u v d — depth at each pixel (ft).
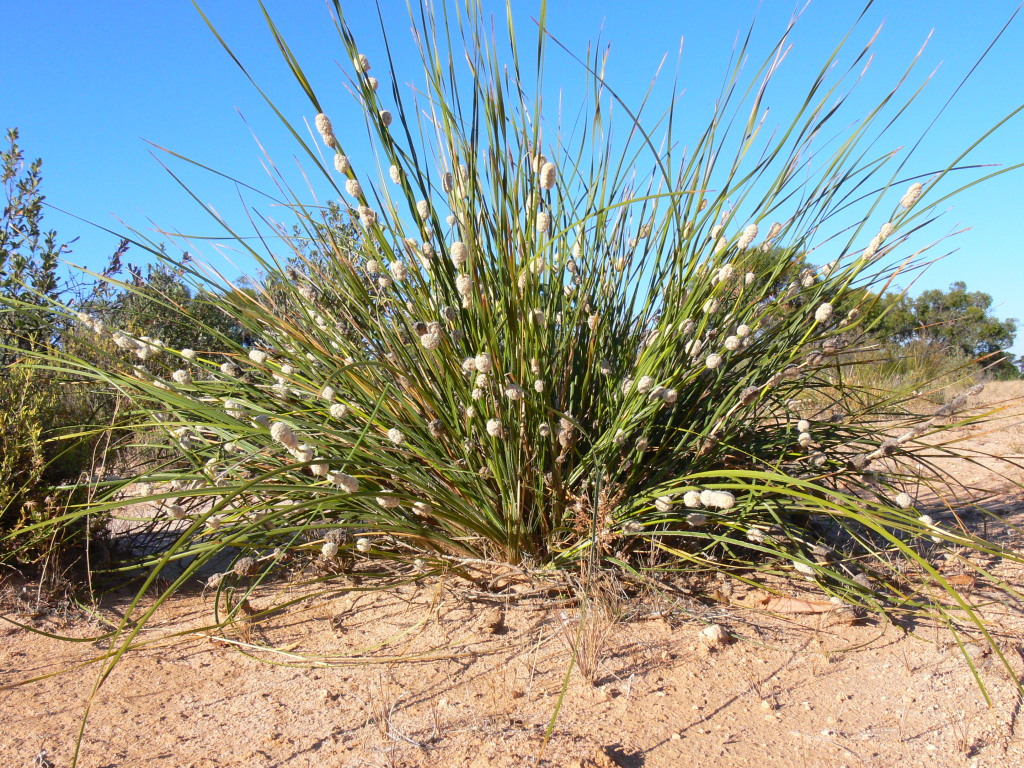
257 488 7.59
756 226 8.33
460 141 8.32
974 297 42.29
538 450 8.66
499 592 8.71
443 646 7.75
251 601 9.26
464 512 8.50
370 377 9.19
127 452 12.78
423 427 9.15
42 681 7.47
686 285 9.16
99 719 6.68
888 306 9.43
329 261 9.57
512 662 7.33
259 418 8.59
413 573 8.96
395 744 6.04
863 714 6.29
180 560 11.08
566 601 8.37
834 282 9.32
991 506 12.75
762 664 7.21
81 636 8.61
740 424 9.51
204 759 5.98
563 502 8.81
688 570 8.59
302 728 6.40
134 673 7.61
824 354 9.73
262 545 8.65
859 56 8.51
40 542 9.43
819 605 8.27
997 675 6.69
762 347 9.95
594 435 9.24
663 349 8.67
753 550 9.52
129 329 14.66
